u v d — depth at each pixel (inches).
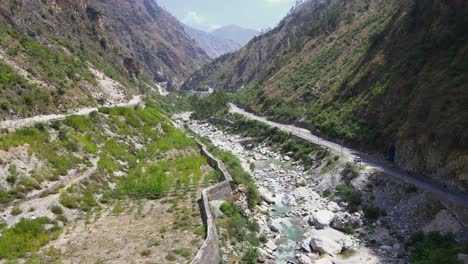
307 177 2242.9
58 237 1162.6
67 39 4037.9
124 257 1051.3
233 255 1213.7
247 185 1807.3
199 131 4190.5
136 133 2402.8
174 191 1672.0
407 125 1963.6
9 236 1070.4
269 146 3134.8
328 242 1354.6
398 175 1765.5
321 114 3105.3
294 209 1758.1
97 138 2022.6
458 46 2107.5
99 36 5251.0
